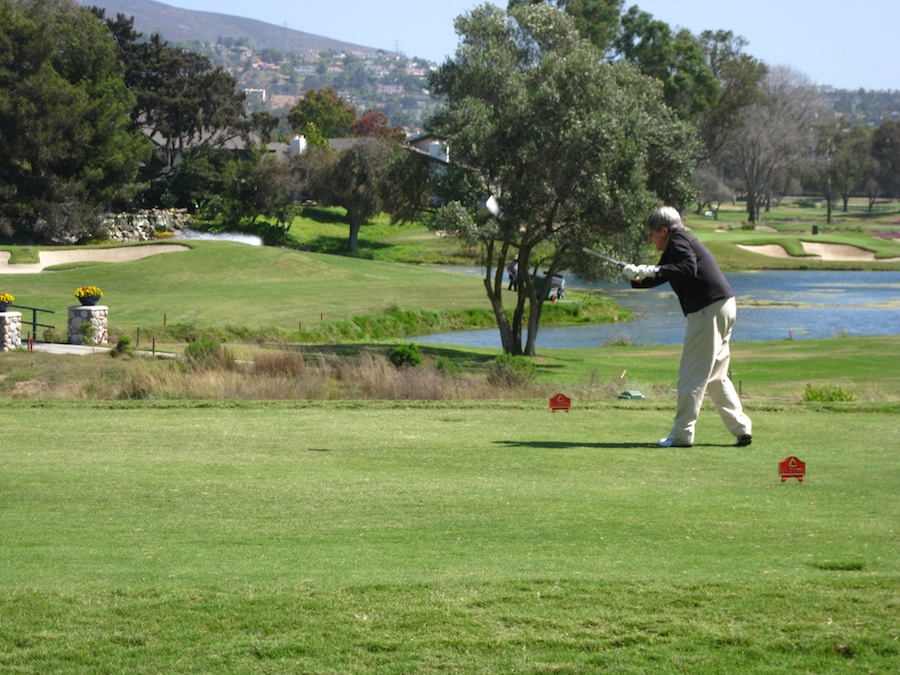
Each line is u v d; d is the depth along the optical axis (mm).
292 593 4910
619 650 4176
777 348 32219
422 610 4648
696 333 9164
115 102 75938
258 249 62500
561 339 41656
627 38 84188
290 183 84188
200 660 4141
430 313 44469
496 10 31250
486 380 18391
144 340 31312
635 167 28469
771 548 5750
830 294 58281
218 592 4945
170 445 9945
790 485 7629
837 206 173875
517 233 29859
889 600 4688
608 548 5809
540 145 28859
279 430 11000
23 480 8055
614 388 17703
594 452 9203
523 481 7887
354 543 6035
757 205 122750
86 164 74000
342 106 157375
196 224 85250
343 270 59219
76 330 28234
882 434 10266
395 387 16875
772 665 4008
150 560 5664
